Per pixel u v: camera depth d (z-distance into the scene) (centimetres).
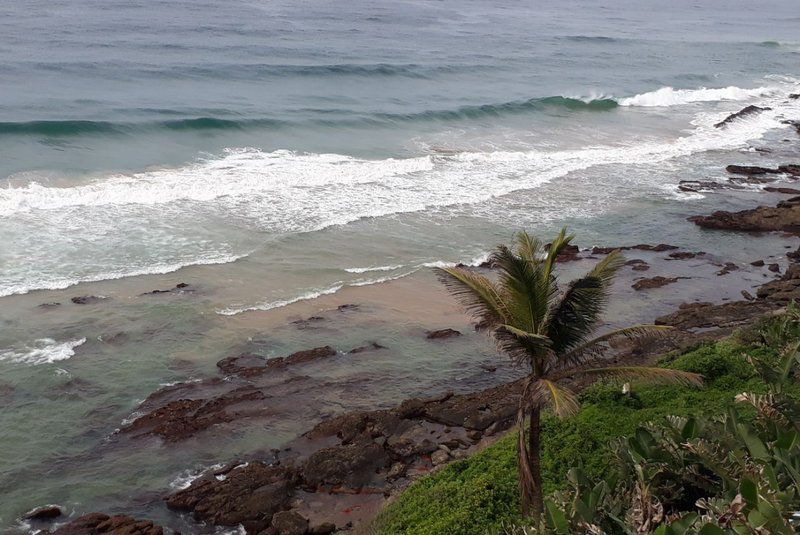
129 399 2048
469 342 2481
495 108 5412
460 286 1415
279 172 3834
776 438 1380
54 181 3394
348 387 2191
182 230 3080
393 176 3925
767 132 5375
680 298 2827
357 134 4625
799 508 1127
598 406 2036
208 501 1706
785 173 4347
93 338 2303
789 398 1495
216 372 2200
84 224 3034
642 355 2366
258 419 2017
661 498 1338
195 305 2541
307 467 1830
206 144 4162
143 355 2247
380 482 1830
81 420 1953
